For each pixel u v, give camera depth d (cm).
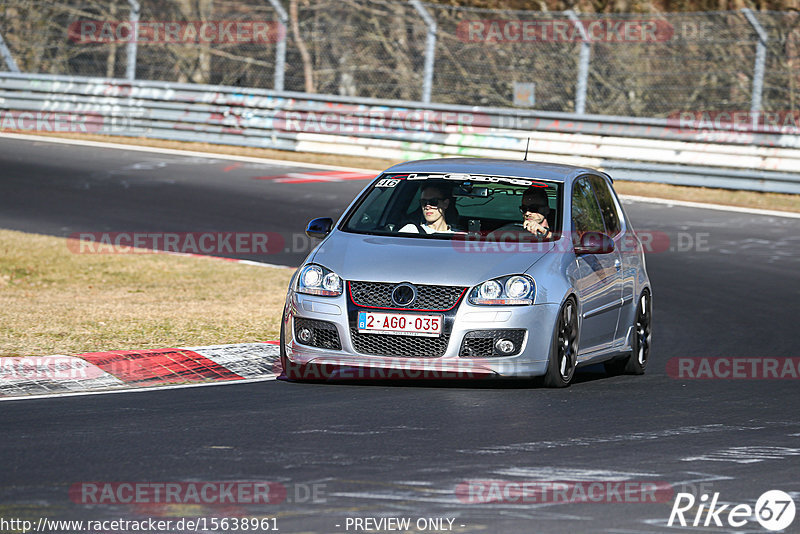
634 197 7875
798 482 2212
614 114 9525
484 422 2680
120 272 5362
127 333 3753
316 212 7025
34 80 10100
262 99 9612
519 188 3353
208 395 2977
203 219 6725
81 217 6681
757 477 2242
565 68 9594
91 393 2998
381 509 1952
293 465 2242
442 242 3170
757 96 8338
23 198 7156
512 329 2981
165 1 10688
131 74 10081
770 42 9162
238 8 10538
